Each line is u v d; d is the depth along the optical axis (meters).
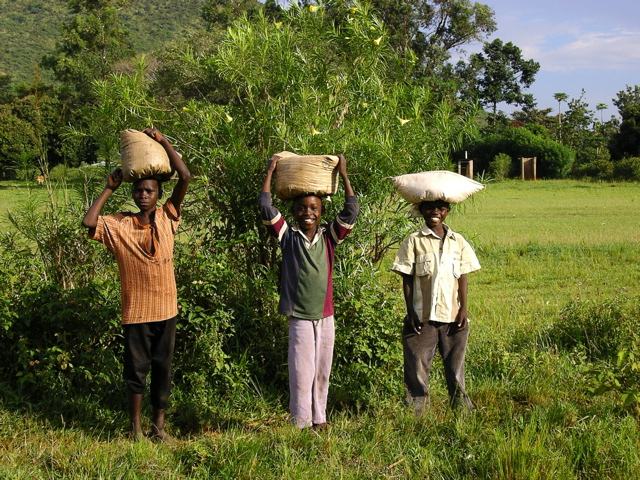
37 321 4.86
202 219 5.41
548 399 4.77
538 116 70.69
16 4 169.50
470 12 43.09
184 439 4.20
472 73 51.22
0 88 63.62
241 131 5.31
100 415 4.42
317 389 4.26
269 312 5.13
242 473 3.51
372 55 5.66
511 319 7.30
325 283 4.18
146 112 5.29
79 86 39.78
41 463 3.68
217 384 4.81
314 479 3.48
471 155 49.12
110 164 5.53
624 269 10.75
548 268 11.05
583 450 3.78
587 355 5.88
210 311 4.97
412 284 4.48
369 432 4.11
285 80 5.31
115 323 4.79
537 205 25.78
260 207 4.21
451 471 3.62
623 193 31.94
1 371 4.76
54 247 5.23
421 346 4.43
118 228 3.95
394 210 5.48
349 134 5.22
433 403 4.80
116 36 47.50
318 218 4.23
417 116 5.32
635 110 45.34
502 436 3.89
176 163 4.07
